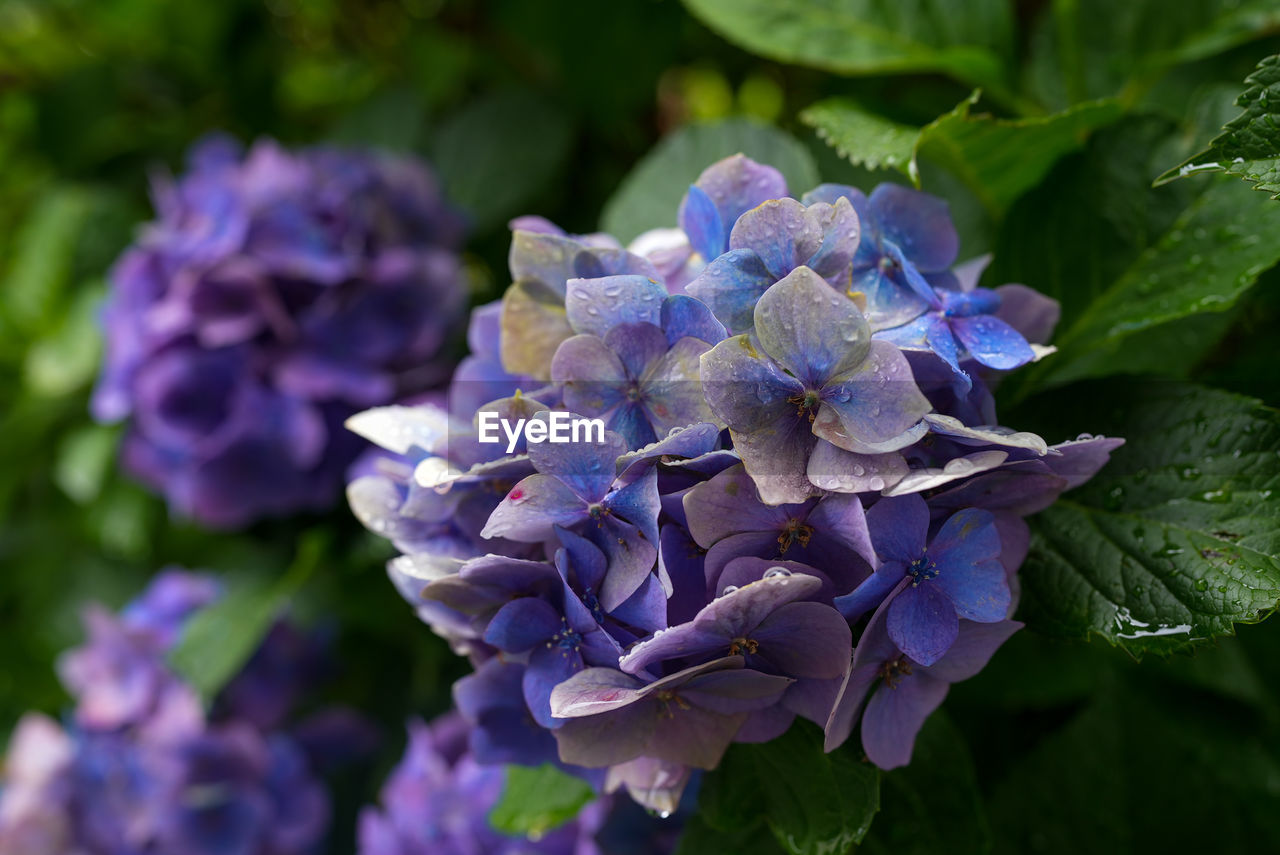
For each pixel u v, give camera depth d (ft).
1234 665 2.37
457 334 2.71
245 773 2.96
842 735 1.84
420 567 1.88
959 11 2.28
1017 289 1.93
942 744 2.02
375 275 2.59
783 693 1.86
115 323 2.71
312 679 3.09
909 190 1.91
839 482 1.77
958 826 1.99
